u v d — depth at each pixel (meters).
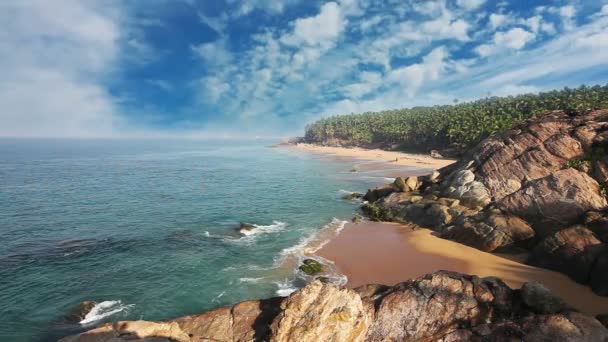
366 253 33.47
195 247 36.78
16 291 27.30
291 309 18.55
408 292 20.41
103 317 23.80
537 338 16.19
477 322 18.33
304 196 64.25
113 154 187.62
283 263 31.89
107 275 30.11
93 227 44.78
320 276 28.84
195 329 20.02
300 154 180.50
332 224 44.53
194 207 56.03
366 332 18.75
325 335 17.45
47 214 51.78
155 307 24.98
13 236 41.09
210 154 190.62
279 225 44.75
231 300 25.75
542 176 37.09
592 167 33.84
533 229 32.25
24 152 196.50
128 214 51.69
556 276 26.94
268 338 18.33
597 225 27.80
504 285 20.12
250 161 143.12
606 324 16.98
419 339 18.14
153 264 32.34
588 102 109.25
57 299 26.11
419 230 39.38
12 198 63.66
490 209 35.97
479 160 44.06
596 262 25.23
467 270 29.08
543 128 40.31
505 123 110.31
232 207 55.72
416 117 181.25
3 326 22.67
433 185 49.06
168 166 122.44
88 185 78.56
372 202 53.06
